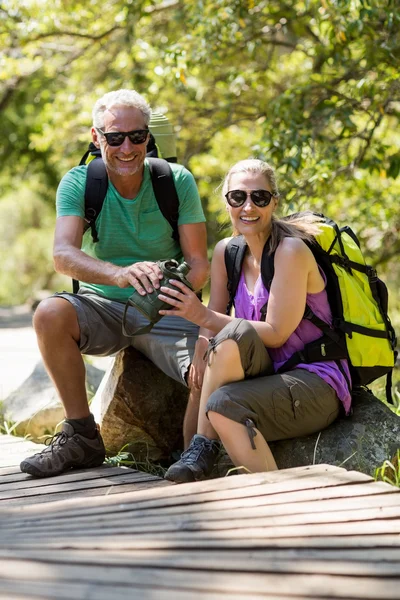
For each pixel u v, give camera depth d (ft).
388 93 31.35
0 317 57.62
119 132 17.58
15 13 46.01
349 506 12.42
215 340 15.57
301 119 33.12
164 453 19.81
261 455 14.98
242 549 10.75
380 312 16.79
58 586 9.30
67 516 12.42
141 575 9.75
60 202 18.30
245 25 36.47
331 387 15.88
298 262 15.74
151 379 19.43
